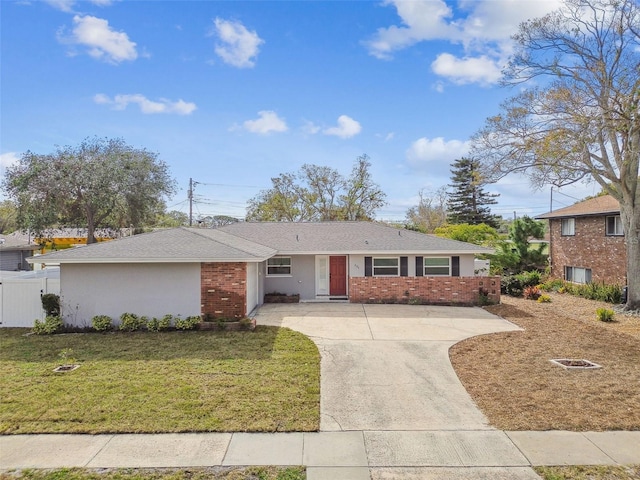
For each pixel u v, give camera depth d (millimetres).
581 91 13258
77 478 4719
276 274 18547
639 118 12773
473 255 18234
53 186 24422
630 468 4922
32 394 7160
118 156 26812
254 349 10164
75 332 12422
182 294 13031
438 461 5109
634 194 14664
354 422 6219
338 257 18703
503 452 5316
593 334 11688
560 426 6027
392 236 19562
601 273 20094
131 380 7859
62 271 12914
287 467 4961
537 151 14133
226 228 21234
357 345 10586
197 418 6215
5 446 5453
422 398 7156
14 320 13273
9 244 25562
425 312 15242
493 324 13133
